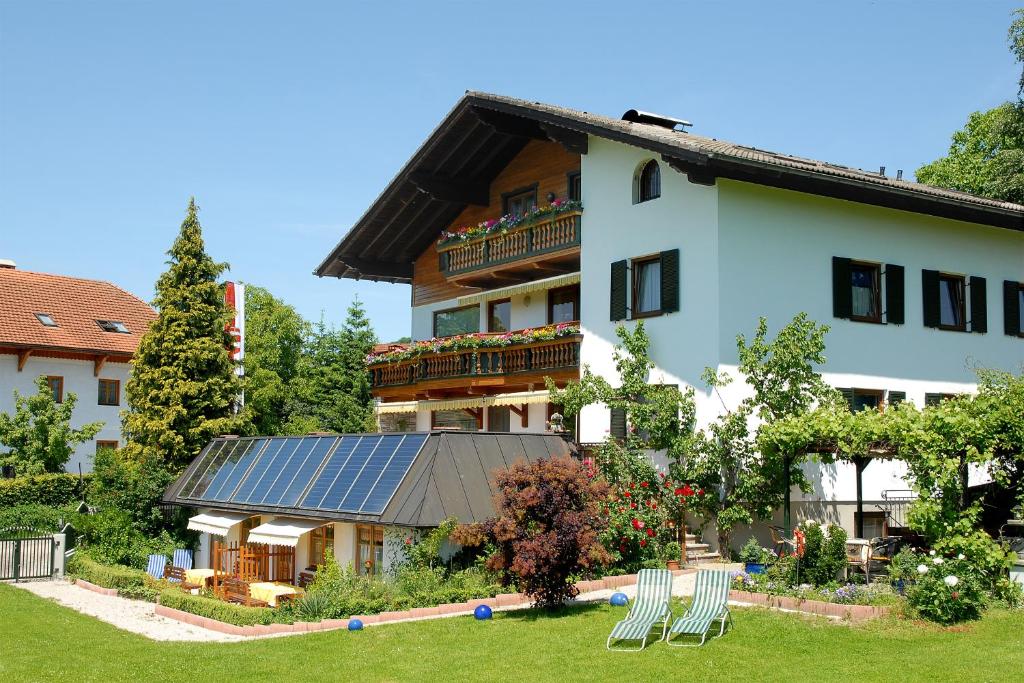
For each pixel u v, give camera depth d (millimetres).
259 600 22781
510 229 31203
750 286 25219
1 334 44281
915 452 18000
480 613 18828
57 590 27656
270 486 27031
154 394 34719
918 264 28578
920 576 16531
